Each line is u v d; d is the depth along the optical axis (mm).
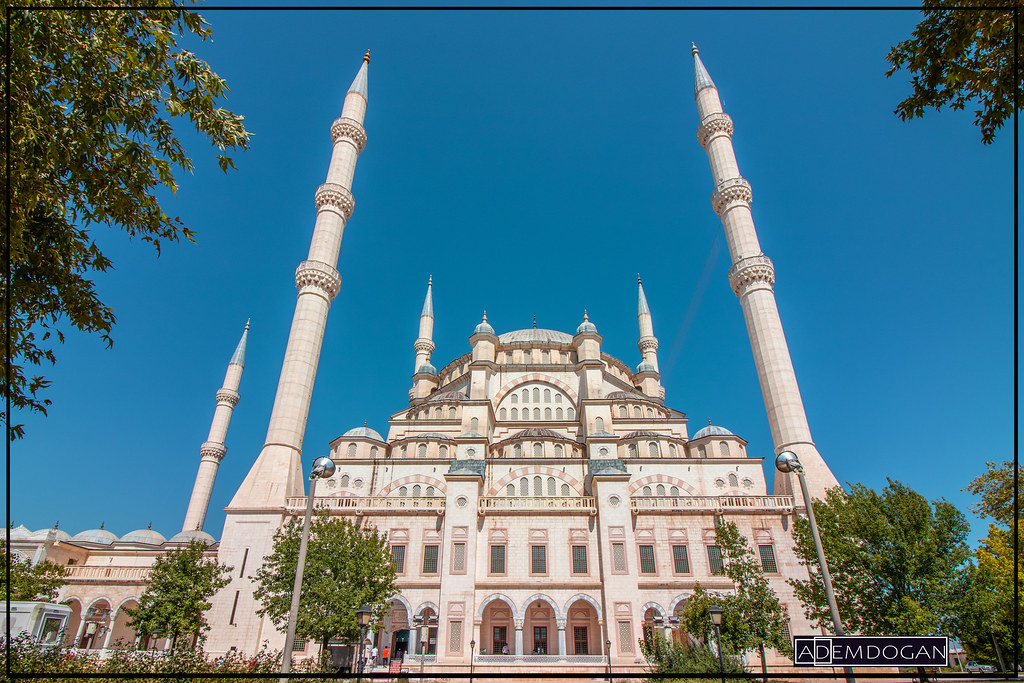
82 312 17516
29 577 44656
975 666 45844
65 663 26594
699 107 76625
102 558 69438
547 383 74938
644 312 100062
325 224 67438
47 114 15711
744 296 63531
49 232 16844
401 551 49656
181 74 17344
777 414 56312
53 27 15180
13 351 16703
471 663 41312
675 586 47781
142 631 40938
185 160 18016
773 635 35438
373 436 69625
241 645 45625
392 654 47969
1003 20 13922
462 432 66438
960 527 31125
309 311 62531
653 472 59938
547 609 51156
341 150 72438
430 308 105250
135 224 17828
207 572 43469
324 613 35031
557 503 51531
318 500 52000
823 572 22094
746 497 51219
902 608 29797
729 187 68688
